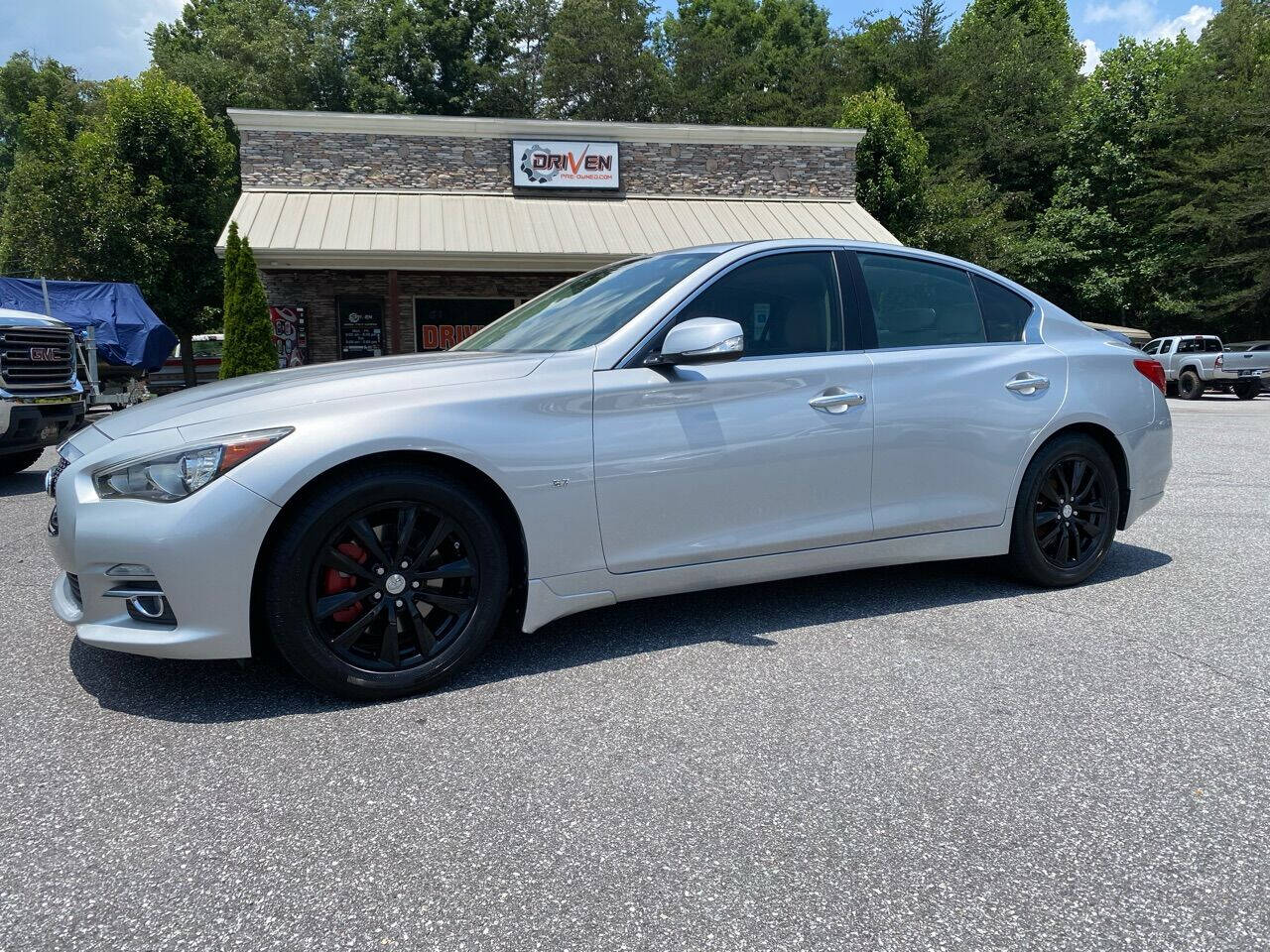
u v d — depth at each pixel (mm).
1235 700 2658
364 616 2650
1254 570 4152
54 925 1657
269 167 14867
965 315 3723
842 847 1908
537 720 2561
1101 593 3779
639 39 38094
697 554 3074
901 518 3408
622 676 2883
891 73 31812
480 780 2209
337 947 1594
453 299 16438
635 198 16266
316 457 2521
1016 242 27922
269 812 2064
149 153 22500
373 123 15172
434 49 37438
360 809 2076
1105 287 27688
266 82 34062
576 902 1723
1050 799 2100
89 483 2590
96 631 2570
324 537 2568
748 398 3121
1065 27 44156
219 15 40156
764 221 15789
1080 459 3781
